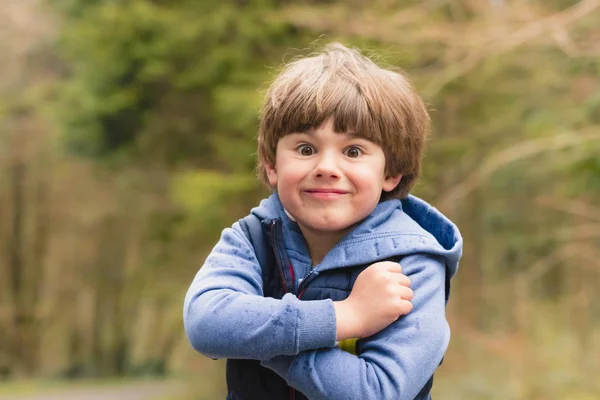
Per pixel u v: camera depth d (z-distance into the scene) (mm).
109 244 17594
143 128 10688
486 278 11359
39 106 14734
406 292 1403
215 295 1410
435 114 9023
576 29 6609
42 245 18641
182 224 11258
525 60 7668
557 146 6035
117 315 18156
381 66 1717
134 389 16281
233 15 9211
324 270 1495
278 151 1524
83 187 16516
